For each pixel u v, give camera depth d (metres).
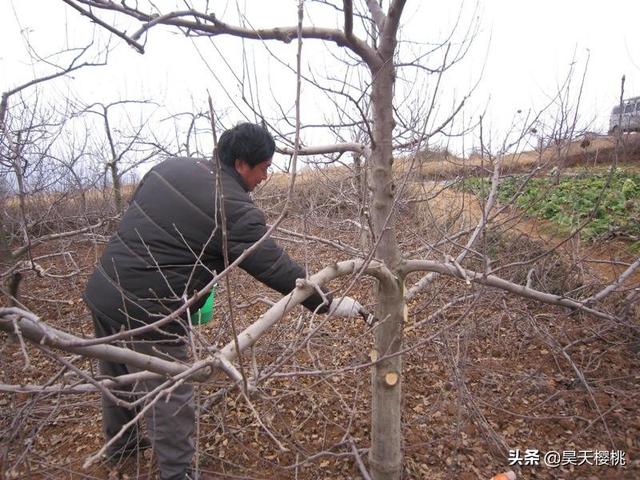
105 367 2.20
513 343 3.73
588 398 3.10
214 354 1.31
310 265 3.33
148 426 2.11
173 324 1.94
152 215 1.86
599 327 3.64
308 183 2.91
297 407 3.03
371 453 2.17
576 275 3.89
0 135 2.90
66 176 4.62
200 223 1.78
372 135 1.70
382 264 1.76
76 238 3.97
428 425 2.86
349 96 1.61
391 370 1.99
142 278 1.87
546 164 2.15
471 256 2.79
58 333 1.08
